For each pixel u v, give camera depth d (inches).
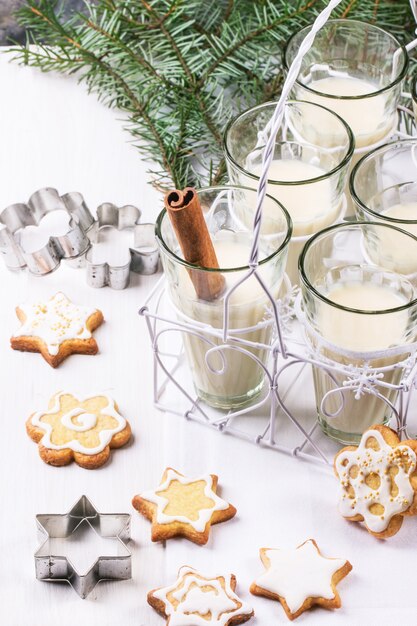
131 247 39.4
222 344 32.6
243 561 31.1
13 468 33.4
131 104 43.1
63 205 39.4
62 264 38.9
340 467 31.6
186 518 31.5
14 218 39.4
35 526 32.2
